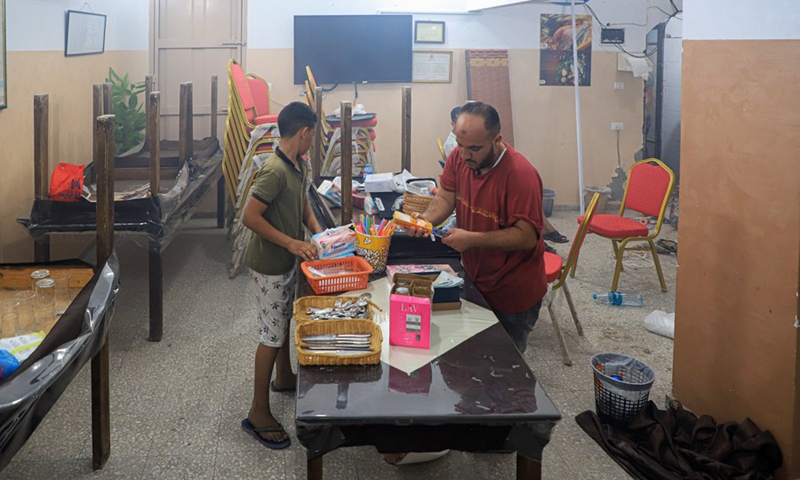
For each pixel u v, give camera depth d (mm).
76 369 2199
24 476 2629
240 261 5113
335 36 6711
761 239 2641
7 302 2564
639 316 4484
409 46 6855
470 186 2650
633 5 7234
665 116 8062
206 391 3359
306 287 2721
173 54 6746
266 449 2857
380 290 2578
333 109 6957
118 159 5125
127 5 6172
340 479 2648
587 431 3012
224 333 4078
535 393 1886
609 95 7387
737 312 2795
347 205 3303
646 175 4973
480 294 2619
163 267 5309
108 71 5715
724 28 2758
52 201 3643
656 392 3438
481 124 2381
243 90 5406
